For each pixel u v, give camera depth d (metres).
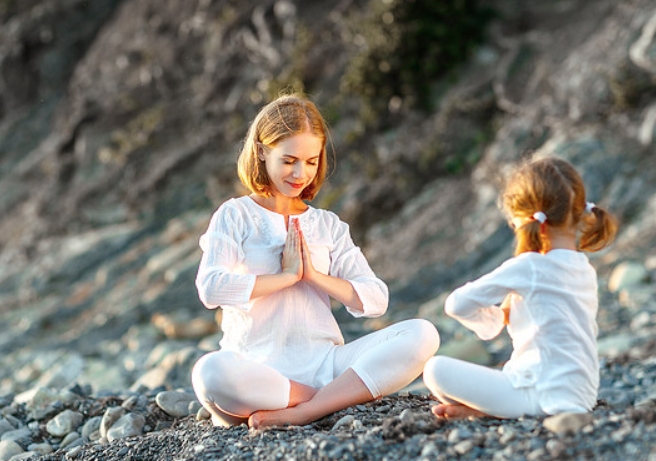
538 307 3.79
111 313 12.91
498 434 3.58
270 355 4.39
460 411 3.91
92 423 5.41
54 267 14.88
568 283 3.80
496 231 11.90
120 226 15.77
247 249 4.44
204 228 14.63
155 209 15.75
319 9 16.25
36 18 20.69
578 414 3.52
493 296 3.86
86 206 16.48
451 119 13.97
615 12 13.90
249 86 16.36
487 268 11.56
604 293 10.08
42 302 14.29
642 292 9.73
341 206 13.79
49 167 18.48
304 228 4.54
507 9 14.89
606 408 4.09
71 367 10.92
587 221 3.96
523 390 3.80
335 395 4.29
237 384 4.14
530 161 4.02
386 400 4.52
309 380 4.41
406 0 14.65
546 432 3.52
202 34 17.72
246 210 4.51
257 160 4.48
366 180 13.94
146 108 17.48
